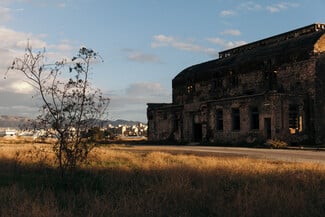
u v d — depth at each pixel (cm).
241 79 5416
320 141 4356
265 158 2447
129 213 830
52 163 1681
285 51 4784
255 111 4584
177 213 865
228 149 3784
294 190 1017
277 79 4847
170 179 1196
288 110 4319
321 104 4394
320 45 4469
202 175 1320
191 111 5634
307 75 4472
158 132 6506
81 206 927
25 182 1294
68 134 1298
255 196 941
